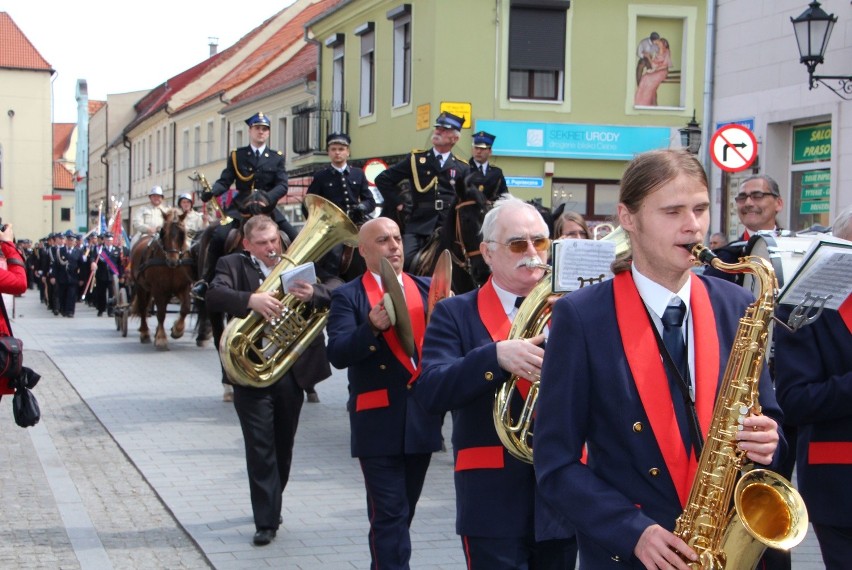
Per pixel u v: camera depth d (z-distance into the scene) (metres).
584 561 3.05
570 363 2.93
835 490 4.16
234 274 6.64
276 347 6.39
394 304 5.00
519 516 3.99
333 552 6.34
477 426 4.07
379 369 5.17
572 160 24.14
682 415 2.87
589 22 24.00
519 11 23.67
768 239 5.50
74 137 108.12
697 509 2.74
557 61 23.95
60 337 20.31
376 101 26.47
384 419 5.11
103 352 17.44
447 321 4.22
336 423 10.89
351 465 8.84
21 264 7.05
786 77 14.23
